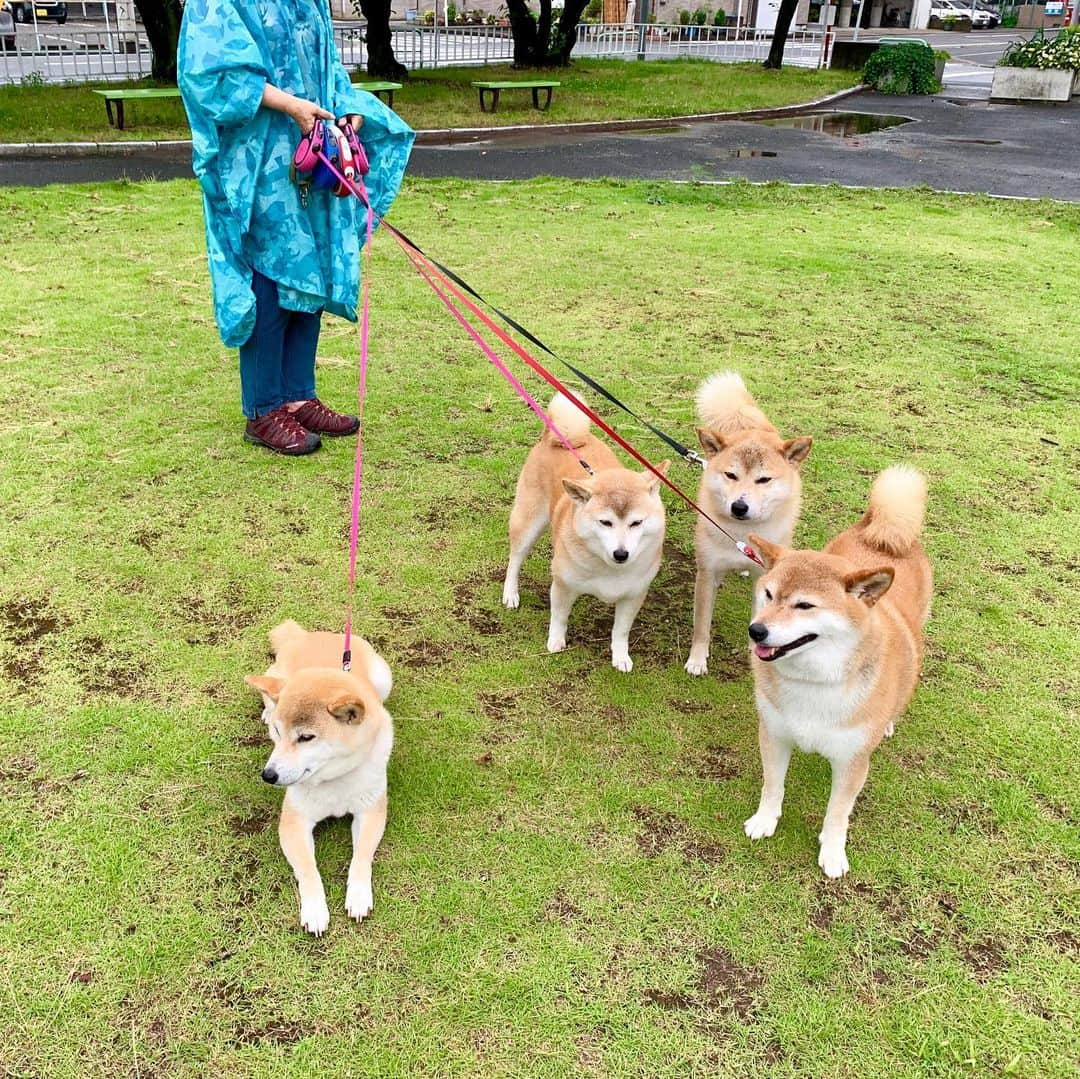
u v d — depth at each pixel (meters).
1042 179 8.05
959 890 1.86
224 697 2.21
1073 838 1.96
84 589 2.52
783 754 1.91
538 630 2.52
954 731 2.21
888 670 1.82
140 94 8.51
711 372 3.95
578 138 9.56
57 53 13.07
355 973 1.68
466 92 11.84
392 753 2.09
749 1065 1.56
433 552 2.77
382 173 3.30
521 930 1.76
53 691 2.20
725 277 5.10
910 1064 1.58
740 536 2.41
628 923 1.78
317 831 1.94
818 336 4.38
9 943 1.70
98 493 2.92
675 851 1.91
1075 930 1.79
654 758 2.12
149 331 4.07
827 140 9.84
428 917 1.77
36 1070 1.52
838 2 30.33
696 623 2.39
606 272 5.09
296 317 3.22
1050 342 4.38
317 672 1.83
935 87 14.84
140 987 1.65
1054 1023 1.65
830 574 1.78
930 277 5.21
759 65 17.34
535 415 3.55
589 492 2.27
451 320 4.40
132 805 1.94
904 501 2.09
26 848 1.85
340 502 2.96
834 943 1.76
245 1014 1.61
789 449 2.46
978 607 2.60
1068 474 3.25
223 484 3.01
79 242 5.19
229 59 2.72
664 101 11.91
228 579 2.59
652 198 6.77
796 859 1.91
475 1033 1.60
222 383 3.65
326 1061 1.54
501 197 6.68
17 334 3.95
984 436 3.51
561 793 2.02
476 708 2.23
